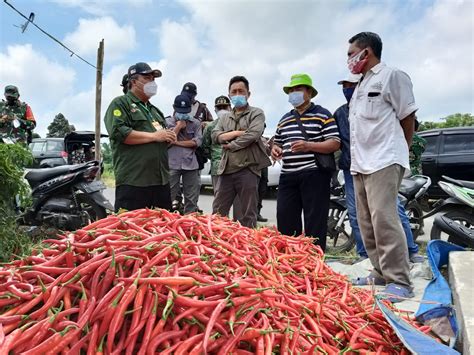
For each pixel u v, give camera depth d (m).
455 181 5.12
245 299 1.74
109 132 3.73
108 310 1.50
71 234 1.95
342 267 4.04
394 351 2.20
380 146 3.26
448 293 2.86
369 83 3.32
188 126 5.79
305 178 4.11
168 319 1.63
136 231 2.03
